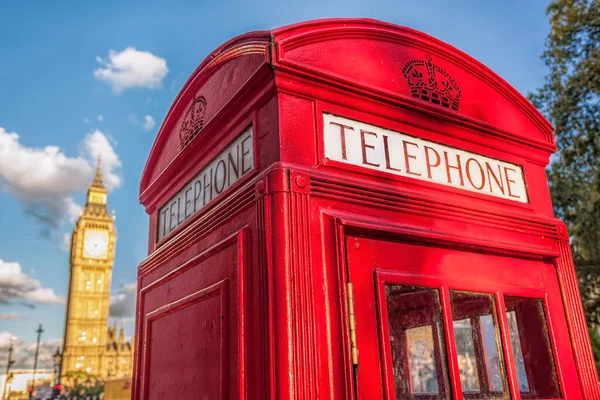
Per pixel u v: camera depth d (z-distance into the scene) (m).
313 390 1.60
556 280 2.55
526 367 2.34
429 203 2.18
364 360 1.73
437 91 2.51
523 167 2.73
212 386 1.97
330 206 1.88
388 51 2.40
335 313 1.74
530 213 2.62
